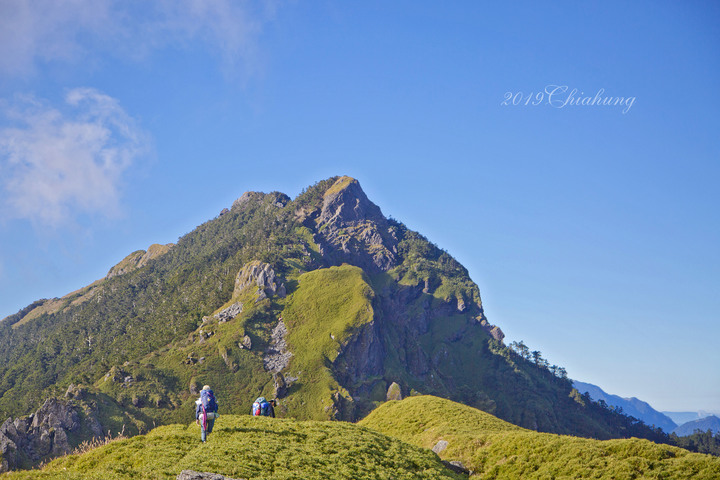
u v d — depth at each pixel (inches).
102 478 936.3
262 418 1530.5
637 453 1521.9
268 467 1104.2
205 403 1217.4
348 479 1152.8
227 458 1096.8
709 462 1393.9
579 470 1494.8
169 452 1114.7
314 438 1376.7
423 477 1342.3
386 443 1513.3
